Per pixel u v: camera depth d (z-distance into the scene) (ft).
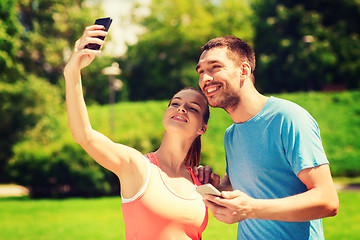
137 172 7.82
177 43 125.49
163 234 7.81
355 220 33.32
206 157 62.28
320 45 110.22
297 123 7.77
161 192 7.91
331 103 76.38
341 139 75.20
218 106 8.36
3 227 34.81
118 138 63.00
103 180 62.44
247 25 122.72
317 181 7.23
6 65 62.69
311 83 118.73
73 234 31.27
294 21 117.19
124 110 83.35
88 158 62.13
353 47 112.88
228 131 9.36
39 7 83.05
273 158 8.11
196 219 8.11
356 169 74.18
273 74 119.96
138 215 7.78
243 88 8.33
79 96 7.22
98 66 119.44
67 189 62.80
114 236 30.19
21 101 90.07
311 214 6.83
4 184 85.15
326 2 116.78
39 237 30.37
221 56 8.08
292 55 115.24
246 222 8.74
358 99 75.77
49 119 90.53
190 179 8.81
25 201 54.90
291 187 8.13
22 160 61.62
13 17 62.75
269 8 123.75
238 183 8.93
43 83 93.97
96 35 7.22
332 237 27.43
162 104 82.94
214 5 134.51
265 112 8.23
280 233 8.18
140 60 129.29
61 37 102.27
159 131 65.62
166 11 129.70
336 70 115.03
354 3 113.29
